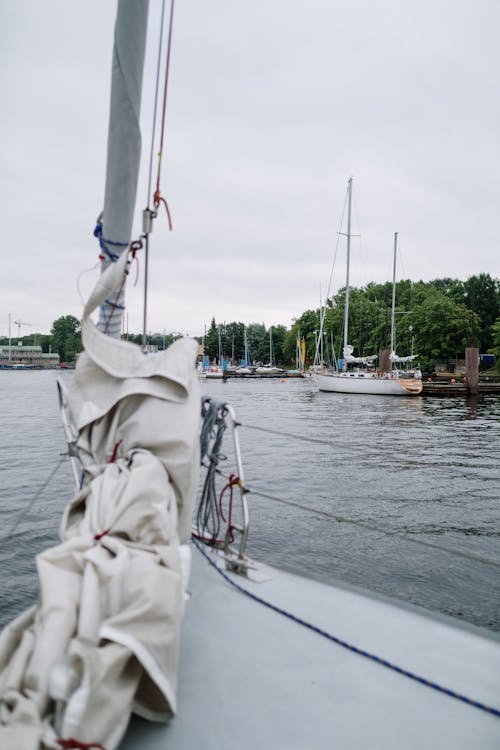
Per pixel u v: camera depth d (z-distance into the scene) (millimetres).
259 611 2758
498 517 9398
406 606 2875
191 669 2264
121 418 2508
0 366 133250
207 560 3311
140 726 1904
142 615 1713
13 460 13578
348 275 42812
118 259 2725
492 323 73312
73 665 1588
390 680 2254
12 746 1376
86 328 2715
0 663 1718
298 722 1980
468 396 41312
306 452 15711
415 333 65000
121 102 2623
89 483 2447
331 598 2930
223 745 1844
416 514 9523
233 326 118438
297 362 95500
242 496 3236
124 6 2514
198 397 2523
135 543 1961
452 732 1967
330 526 8633
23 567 6668
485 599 6230
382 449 16641
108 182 2748
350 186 41906
